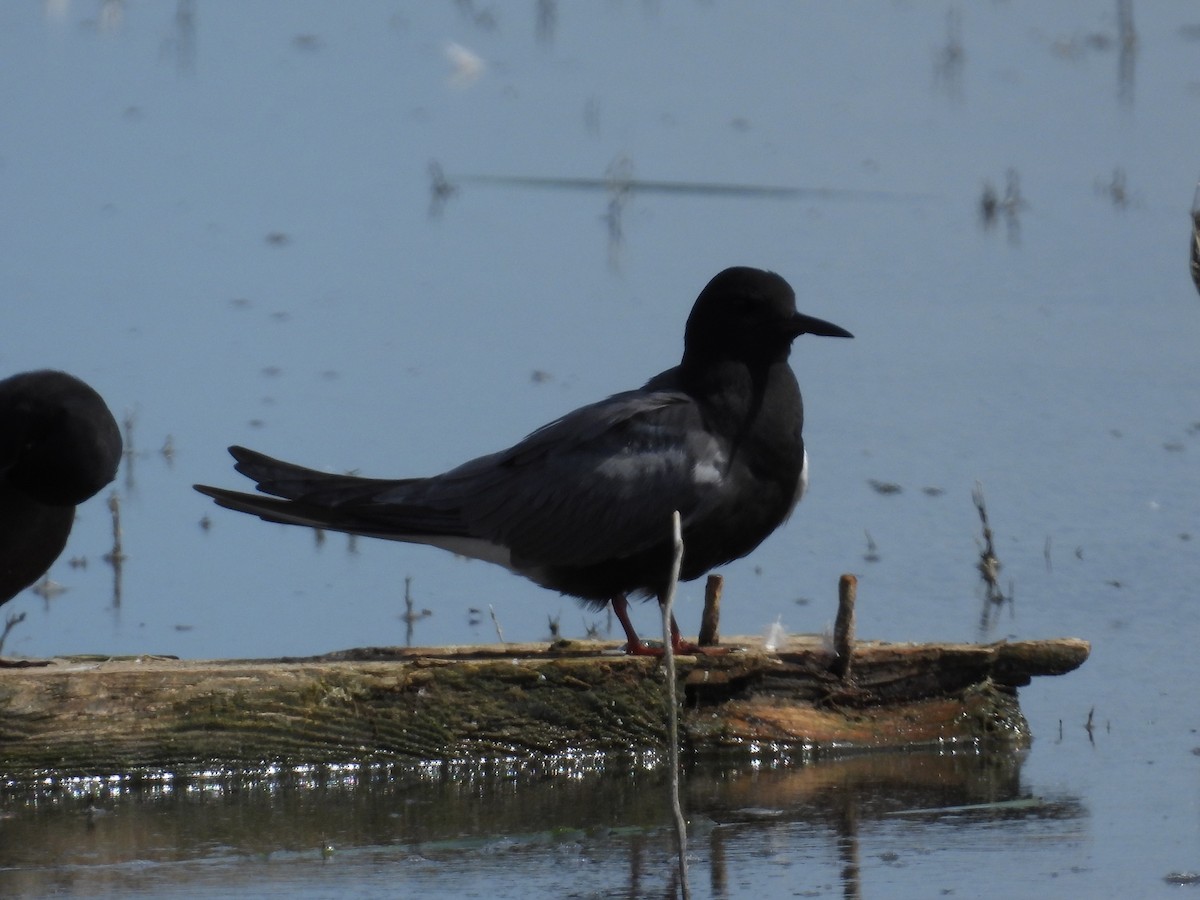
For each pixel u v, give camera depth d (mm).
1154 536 16953
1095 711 13758
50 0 33656
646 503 13055
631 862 10875
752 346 13242
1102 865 10688
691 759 12984
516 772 12711
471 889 10422
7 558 12867
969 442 19016
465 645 13836
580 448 13289
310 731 12438
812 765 12875
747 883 10500
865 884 10445
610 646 13484
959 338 21562
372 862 10875
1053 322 21984
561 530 13258
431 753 12625
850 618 13164
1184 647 14859
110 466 12602
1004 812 11734
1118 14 32438
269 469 13906
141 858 10945
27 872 10680
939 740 13242
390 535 13656
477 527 13492
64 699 12078
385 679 12523
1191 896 10180
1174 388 20156
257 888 10430
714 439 13148
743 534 13352
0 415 12430
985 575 16062
